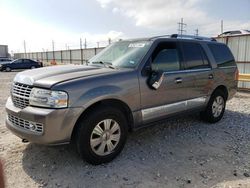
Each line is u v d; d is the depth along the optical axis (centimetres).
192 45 530
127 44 490
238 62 1306
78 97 343
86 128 354
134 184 331
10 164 376
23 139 371
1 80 1744
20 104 367
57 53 4231
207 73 541
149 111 431
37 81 352
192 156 416
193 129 548
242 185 330
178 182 337
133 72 407
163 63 458
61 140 341
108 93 368
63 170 362
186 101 498
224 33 1756
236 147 455
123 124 396
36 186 324
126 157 407
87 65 466
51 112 329
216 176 353
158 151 433
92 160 369
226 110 728
